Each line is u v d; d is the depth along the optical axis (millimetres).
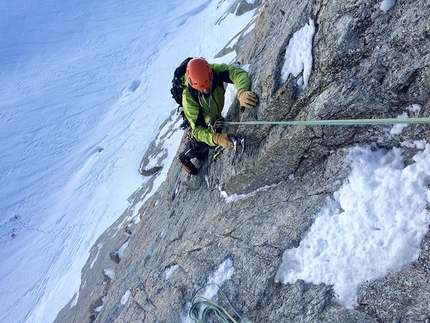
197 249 4664
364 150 3217
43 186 39875
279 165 3902
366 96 2941
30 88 61469
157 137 19375
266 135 3893
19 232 33156
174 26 64188
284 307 3135
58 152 45250
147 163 18094
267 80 3594
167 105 30297
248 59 4727
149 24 68000
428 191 2654
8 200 37750
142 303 5141
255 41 4895
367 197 3000
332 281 2930
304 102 3395
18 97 58969
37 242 30375
